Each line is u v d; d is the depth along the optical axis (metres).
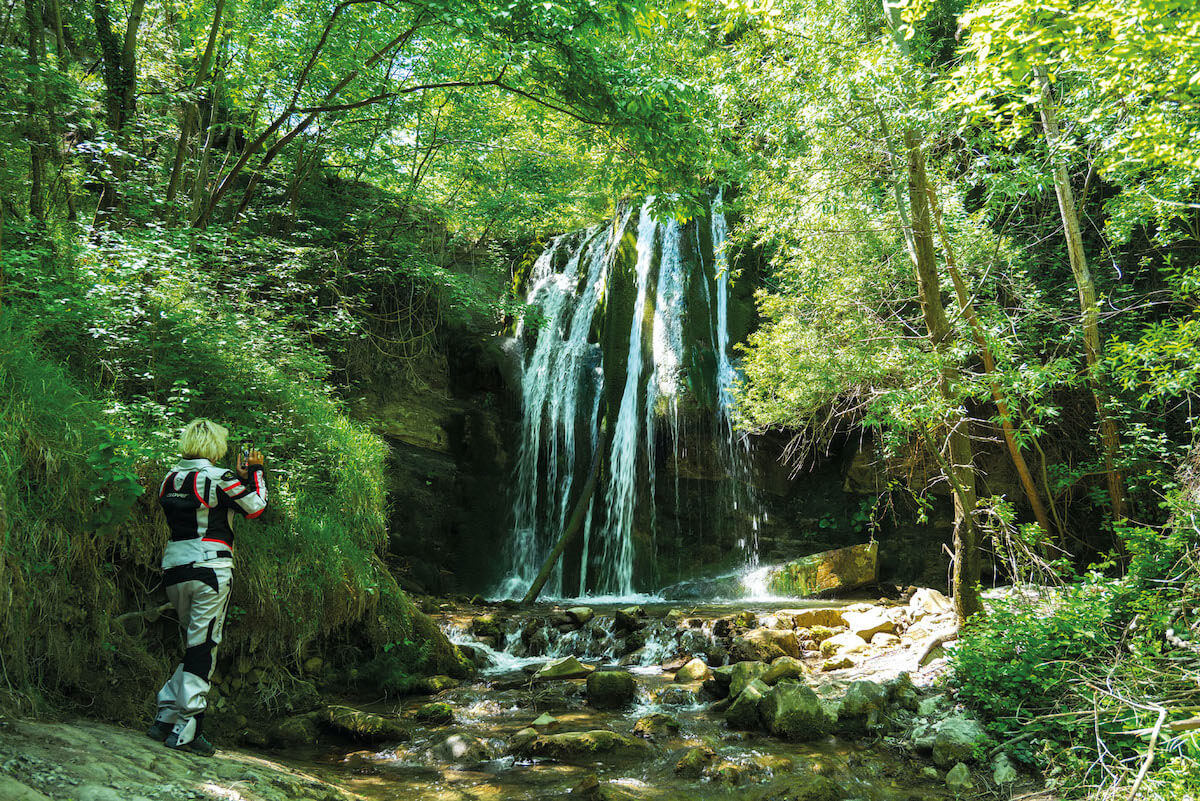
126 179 9.09
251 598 6.08
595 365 16.38
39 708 4.28
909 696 6.20
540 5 7.36
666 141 8.59
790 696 5.86
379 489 8.20
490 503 15.46
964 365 11.18
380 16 10.20
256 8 10.66
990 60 6.05
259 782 4.00
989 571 12.06
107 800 3.22
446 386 16.00
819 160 8.89
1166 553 6.54
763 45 8.81
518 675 7.87
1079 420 11.17
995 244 9.78
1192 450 8.16
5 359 4.98
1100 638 5.71
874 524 12.40
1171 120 6.17
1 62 6.89
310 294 13.49
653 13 8.55
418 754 5.46
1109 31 5.63
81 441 5.00
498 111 14.98
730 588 13.02
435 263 15.59
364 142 13.86
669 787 4.88
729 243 12.12
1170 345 6.51
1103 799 4.16
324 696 6.55
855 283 10.32
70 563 4.77
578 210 20.25
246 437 6.69
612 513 14.97
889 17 7.77
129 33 8.80
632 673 7.98
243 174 14.36
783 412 11.53
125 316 6.27
